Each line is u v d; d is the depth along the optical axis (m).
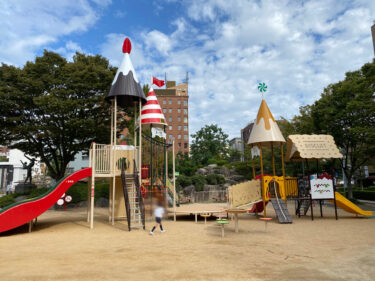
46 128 20.03
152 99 15.88
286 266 5.62
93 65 21.97
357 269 5.41
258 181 14.91
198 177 36.06
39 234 10.26
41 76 20.92
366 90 21.44
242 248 7.45
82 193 23.02
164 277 4.86
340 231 10.43
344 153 26.70
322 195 14.27
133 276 4.92
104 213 18.27
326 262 5.94
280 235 9.64
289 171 29.06
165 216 15.25
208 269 5.38
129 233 10.24
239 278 4.82
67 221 14.05
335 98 23.38
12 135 21.41
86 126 20.36
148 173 16.73
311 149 14.48
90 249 7.40
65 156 23.58
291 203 25.83
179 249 7.34
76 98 21.34
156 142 15.72
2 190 48.34
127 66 13.46
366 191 28.33
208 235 9.70
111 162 12.59
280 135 15.45
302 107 26.45
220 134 54.94
